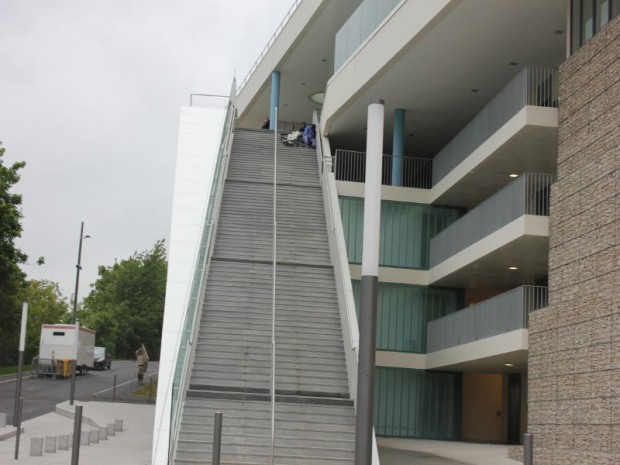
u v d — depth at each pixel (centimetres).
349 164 3189
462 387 2833
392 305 2866
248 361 1936
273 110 3947
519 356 2202
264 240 2461
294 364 1944
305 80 4088
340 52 3016
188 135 2919
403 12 2367
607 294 1619
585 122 1781
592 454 1600
